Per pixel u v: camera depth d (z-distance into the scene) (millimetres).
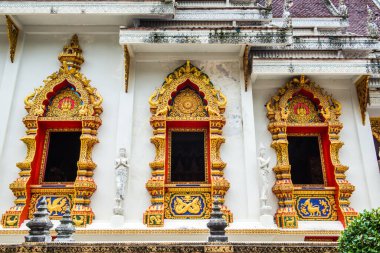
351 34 14305
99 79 12016
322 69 11719
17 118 11602
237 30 11391
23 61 12164
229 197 10984
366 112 12234
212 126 11438
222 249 6387
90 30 12391
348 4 18062
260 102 12344
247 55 11672
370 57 12828
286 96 12141
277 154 11820
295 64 11727
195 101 11953
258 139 11984
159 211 10570
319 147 12211
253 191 10883
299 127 12055
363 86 12125
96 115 11508
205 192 11109
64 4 11523
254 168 11102
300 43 12898
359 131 12109
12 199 10875
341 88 12586
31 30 12383
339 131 12008
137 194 10969
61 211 10812
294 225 10805
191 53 12234
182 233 10305
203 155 11602
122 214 10500
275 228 10312
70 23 12297
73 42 12211
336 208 11398
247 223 10531
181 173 11391
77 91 11695
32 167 11047
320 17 14250
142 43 11297
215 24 12750
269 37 11359
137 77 12109
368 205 11453
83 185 10625
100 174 11086
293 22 14219
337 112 12156
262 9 12750
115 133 11461
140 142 11453
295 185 11750
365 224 6070
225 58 12258
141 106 11820
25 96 11820
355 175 11773
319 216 11344
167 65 12250
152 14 11586
